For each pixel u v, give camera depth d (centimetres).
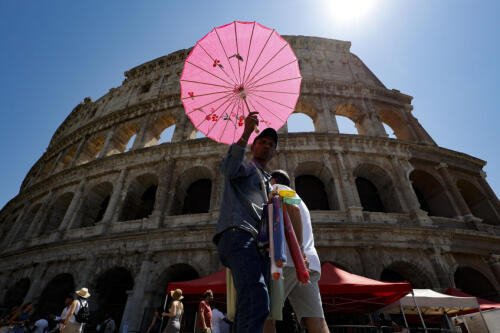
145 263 1917
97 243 2128
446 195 2414
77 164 3189
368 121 2859
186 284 1283
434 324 1784
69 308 1161
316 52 3659
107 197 2856
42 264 2214
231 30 488
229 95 494
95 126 3512
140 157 2634
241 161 308
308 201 2405
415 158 2502
